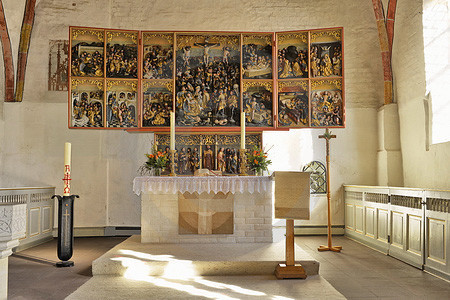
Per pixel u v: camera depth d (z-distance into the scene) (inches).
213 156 398.6
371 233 381.7
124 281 250.2
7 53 443.8
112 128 371.6
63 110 459.5
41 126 456.4
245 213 329.1
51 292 231.9
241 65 380.8
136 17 474.3
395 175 429.4
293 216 251.1
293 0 478.3
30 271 283.7
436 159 351.9
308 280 250.8
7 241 150.4
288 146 466.3
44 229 419.2
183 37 385.7
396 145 431.2
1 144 447.2
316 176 463.8
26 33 450.9
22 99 457.4
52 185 451.8
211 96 385.7
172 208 327.6
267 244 321.1
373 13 459.2
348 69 468.8
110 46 372.8
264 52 386.0
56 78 461.1
